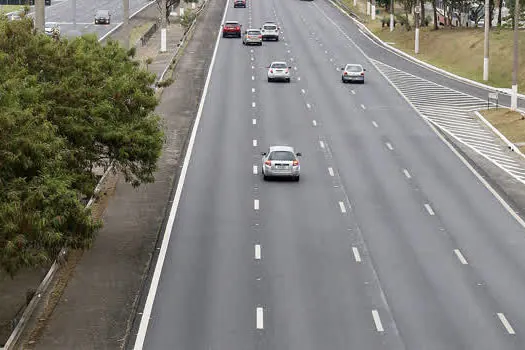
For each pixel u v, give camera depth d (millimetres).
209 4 157875
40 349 29859
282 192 51625
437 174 56531
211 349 29969
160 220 45562
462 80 95625
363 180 54750
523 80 93938
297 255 40406
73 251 40188
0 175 28047
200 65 95188
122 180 52750
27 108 29359
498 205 49625
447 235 43781
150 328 31875
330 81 91188
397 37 125812
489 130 70812
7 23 35750
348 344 30375
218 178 54469
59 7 155875
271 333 31375
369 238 43125
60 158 30125
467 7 135250
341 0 172000
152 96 41656
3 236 27406
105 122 37562
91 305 34031
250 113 74000
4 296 35812
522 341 30781
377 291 35812
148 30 115438
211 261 39438
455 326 32094
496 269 38719
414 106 79938
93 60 39469
